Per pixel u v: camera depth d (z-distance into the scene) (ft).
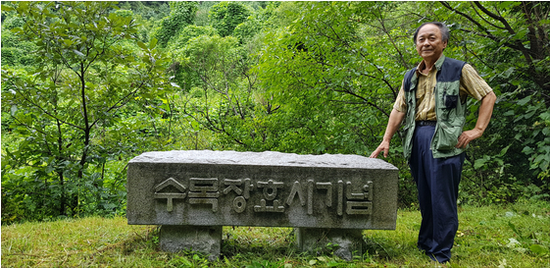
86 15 15.40
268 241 11.30
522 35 14.33
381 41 19.42
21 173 16.99
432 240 9.91
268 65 19.13
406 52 18.47
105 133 18.48
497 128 18.79
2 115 31.24
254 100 28.32
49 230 12.18
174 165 9.27
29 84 15.60
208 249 9.52
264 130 23.20
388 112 19.01
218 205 9.30
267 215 9.34
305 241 9.75
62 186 16.42
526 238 11.18
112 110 17.95
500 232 12.25
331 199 9.35
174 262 8.84
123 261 8.91
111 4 15.70
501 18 15.30
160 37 80.53
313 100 18.80
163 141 18.69
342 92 18.83
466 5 16.06
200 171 9.31
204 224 9.28
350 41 19.98
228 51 30.81
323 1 18.48
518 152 19.74
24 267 8.59
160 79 16.98
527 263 9.10
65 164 16.14
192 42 30.09
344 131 20.10
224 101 30.78
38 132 16.20
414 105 9.87
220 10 77.66
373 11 18.93
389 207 9.44
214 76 30.01
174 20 80.02
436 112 9.27
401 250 10.21
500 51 16.48
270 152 10.37
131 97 17.20
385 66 17.60
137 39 16.25
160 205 9.25
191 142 23.56
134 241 10.51
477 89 9.00
